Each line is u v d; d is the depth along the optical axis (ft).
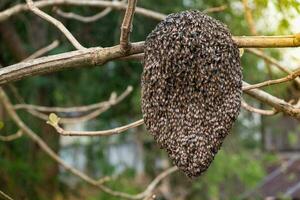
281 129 45.21
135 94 37.04
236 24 34.96
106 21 33.65
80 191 37.37
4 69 10.21
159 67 8.90
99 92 36.91
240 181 40.91
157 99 8.90
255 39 9.34
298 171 43.78
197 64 8.82
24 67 10.21
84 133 11.94
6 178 31.32
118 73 36.73
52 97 36.27
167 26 9.02
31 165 33.06
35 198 32.76
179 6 34.37
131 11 9.38
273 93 27.94
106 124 40.50
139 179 44.60
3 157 32.19
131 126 11.99
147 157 44.32
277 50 31.53
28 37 34.99
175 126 8.77
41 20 33.78
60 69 10.21
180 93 8.83
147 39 9.14
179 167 8.70
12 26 32.89
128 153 48.47
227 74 8.87
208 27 8.96
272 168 45.11
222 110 8.77
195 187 39.83
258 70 38.68
